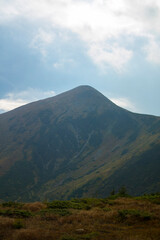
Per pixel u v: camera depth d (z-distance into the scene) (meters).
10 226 11.55
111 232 10.61
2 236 10.02
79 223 12.38
